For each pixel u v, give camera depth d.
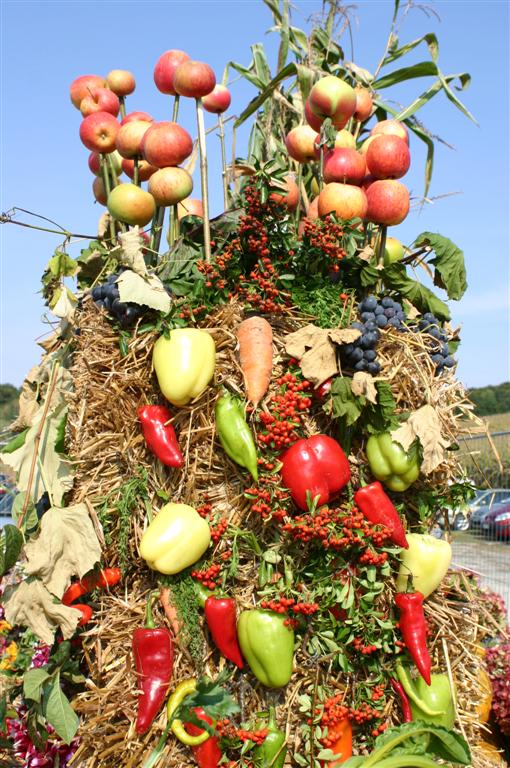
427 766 2.32
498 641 4.92
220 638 2.37
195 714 2.21
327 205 2.83
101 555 2.54
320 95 3.00
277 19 4.11
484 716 4.41
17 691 3.05
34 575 2.43
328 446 2.42
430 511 2.67
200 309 2.53
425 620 2.55
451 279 2.93
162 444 2.42
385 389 2.47
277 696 2.43
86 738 2.39
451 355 2.83
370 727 2.50
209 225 2.80
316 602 2.45
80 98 3.24
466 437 3.12
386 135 2.97
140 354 2.54
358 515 2.41
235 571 2.42
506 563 7.07
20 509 2.63
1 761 3.36
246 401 2.45
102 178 3.37
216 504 2.49
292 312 2.61
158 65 3.10
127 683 2.41
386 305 2.64
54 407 2.64
